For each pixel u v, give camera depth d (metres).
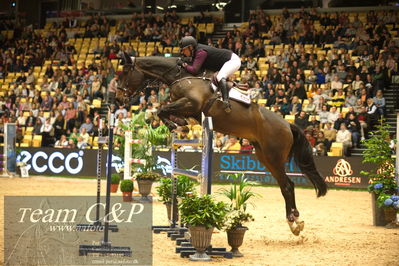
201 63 7.83
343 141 17.66
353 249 7.16
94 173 19.72
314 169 8.45
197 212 6.19
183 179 8.65
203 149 6.46
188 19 30.75
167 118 7.82
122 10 33.09
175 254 6.52
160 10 32.59
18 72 29.22
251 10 29.27
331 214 11.09
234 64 7.77
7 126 19.77
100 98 24.72
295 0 29.66
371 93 20.33
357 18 25.12
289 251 6.97
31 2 35.62
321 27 26.14
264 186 17.47
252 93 8.14
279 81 22.16
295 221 8.07
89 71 26.08
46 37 31.58
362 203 13.19
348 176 16.64
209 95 7.75
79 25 33.53
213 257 6.45
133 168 12.73
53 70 27.64
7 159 19.72
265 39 26.50
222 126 7.87
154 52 26.44
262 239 7.93
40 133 22.52
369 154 10.06
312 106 19.91
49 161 20.66
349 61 22.03
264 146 8.03
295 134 8.45
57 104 24.09
